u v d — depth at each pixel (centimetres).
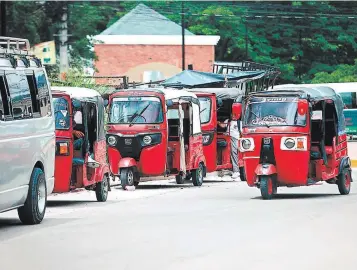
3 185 2859
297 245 2456
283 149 4144
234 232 2752
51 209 3781
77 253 2394
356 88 12312
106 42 13238
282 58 15188
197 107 5528
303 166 4169
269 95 4200
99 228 2947
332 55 15438
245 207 3641
